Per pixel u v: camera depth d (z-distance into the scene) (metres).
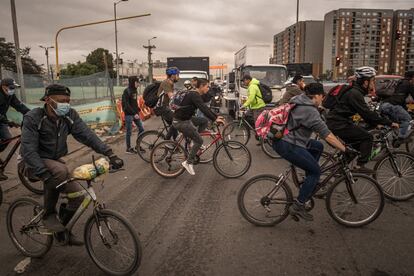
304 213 4.22
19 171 5.68
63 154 3.63
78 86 16.38
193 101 6.13
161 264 3.58
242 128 9.39
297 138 4.11
